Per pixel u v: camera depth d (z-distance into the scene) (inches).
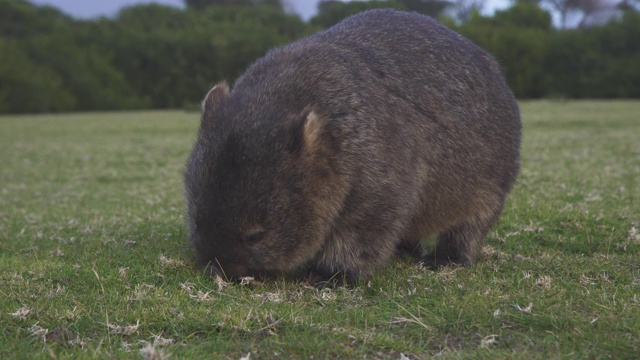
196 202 114.7
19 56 927.0
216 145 114.7
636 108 581.0
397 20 128.3
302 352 102.8
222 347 103.9
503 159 128.8
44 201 194.2
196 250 116.2
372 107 118.4
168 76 1039.6
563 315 107.8
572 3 1305.4
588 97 929.5
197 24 1193.4
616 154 248.5
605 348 102.2
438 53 126.3
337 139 116.3
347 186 116.4
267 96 117.6
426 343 105.3
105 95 971.9
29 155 329.4
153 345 103.6
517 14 1067.3
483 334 106.2
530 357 101.4
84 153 330.6
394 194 118.1
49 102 896.3
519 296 112.7
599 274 119.6
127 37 1058.7
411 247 131.5
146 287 116.0
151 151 329.1
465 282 118.4
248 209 113.3
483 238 129.6
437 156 123.3
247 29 1115.3
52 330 106.6
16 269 122.0
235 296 114.0
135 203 177.9
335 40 124.2
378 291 117.2
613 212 145.9
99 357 101.1
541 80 958.4
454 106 124.6
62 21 1139.3
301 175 114.3
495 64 132.8
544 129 382.0
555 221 142.1
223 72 1050.1
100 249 132.9
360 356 102.7
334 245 118.8
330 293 115.4
